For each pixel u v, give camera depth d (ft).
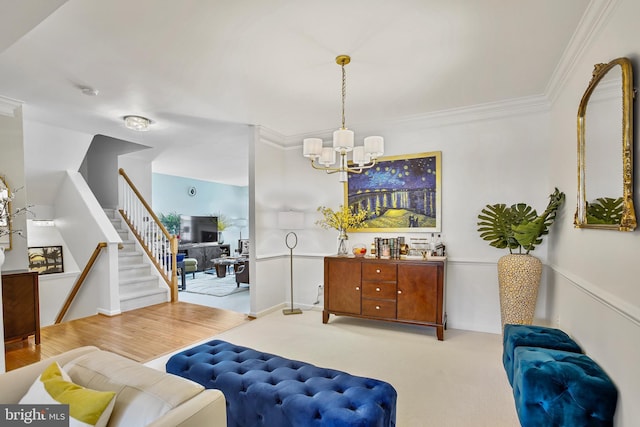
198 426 3.61
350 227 14.55
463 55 8.20
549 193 11.00
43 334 12.17
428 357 9.91
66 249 17.28
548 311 10.76
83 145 15.66
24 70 8.82
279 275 15.97
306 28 7.00
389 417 5.38
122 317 14.34
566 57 8.14
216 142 17.28
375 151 8.74
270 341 11.32
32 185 15.92
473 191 12.34
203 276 27.45
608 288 5.87
